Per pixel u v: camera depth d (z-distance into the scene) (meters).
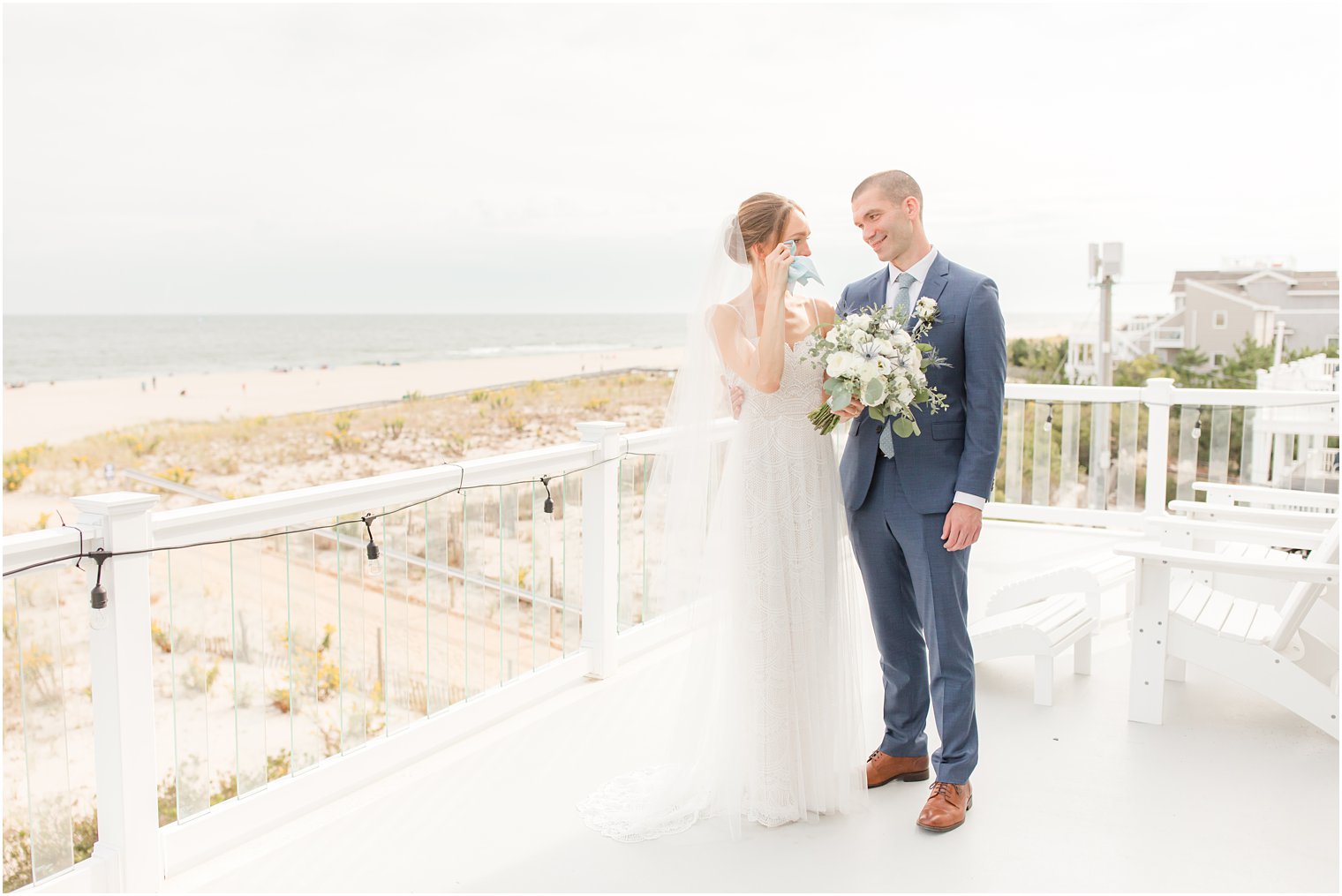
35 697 2.24
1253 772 3.02
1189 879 2.41
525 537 3.61
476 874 2.47
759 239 2.63
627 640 4.10
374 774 2.99
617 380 36.06
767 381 2.58
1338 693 3.14
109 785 2.29
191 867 2.49
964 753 2.68
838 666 2.74
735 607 2.69
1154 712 3.40
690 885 2.40
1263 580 4.29
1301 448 5.98
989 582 5.30
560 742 3.29
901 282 2.71
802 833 2.67
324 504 2.77
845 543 2.83
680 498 2.81
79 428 32.00
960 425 2.66
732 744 2.71
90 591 2.19
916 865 2.49
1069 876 2.43
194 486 31.95
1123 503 6.38
